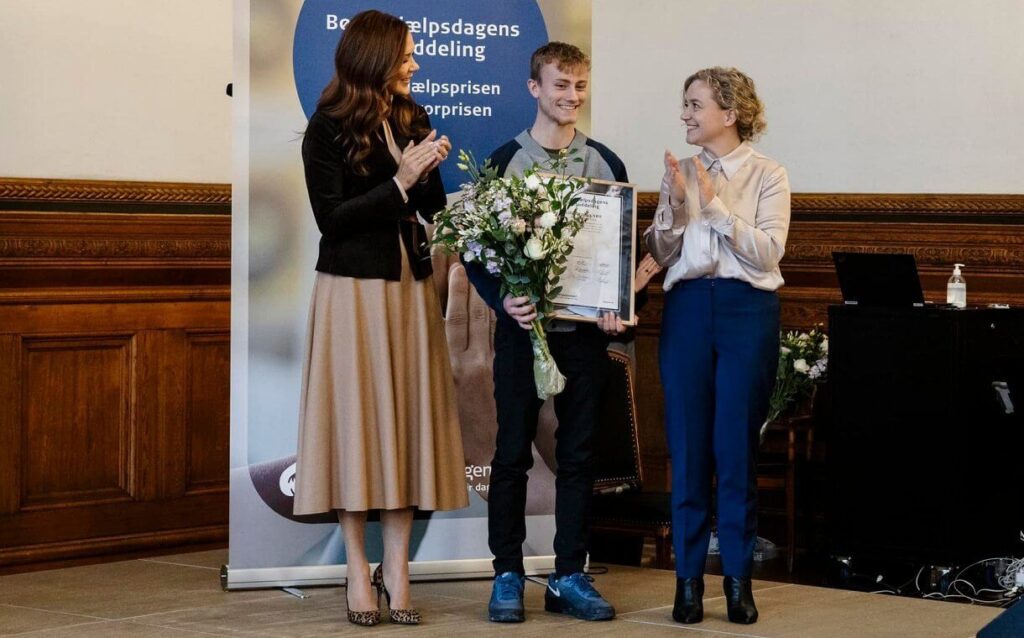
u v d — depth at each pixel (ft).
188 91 21.44
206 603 16.55
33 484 19.61
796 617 15.80
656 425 23.49
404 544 15.61
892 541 18.63
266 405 17.16
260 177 16.96
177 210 21.02
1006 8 20.85
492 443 17.74
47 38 19.92
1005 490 18.93
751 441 15.40
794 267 22.20
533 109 17.52
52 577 18.43
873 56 21.79
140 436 20.65
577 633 14.88
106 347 20.35
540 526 17.88
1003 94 20.92
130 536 20.51
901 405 18.57
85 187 20.02
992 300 20.77
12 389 19.31
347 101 15.25
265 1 16.87
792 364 20.17
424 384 15.51
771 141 22.59
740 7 22.77
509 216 14.79
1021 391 19.03
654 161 23.54
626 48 23.68
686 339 15.39
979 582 18.78
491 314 17.71
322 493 15.15
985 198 20.83
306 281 17.13
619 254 15.66
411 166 15.15
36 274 19.57
